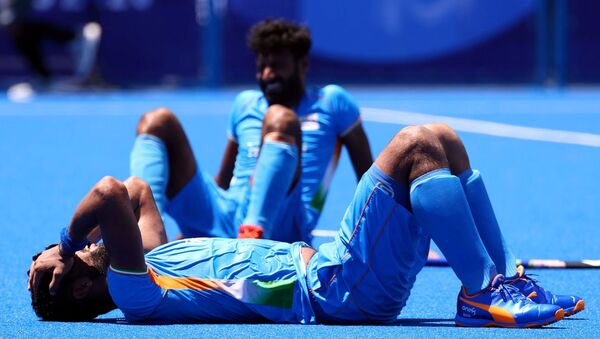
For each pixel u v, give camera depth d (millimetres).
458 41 82812
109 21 83688
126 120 63844
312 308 16281
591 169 42406
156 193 20734
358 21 82062
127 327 16031
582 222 29734
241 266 16359
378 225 15469
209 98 78562
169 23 83688
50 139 54312
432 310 18484
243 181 22719
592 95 79438
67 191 36625
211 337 15164
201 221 22031
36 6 81875
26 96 82312
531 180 39375
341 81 82812
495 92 82000
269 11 82438
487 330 15531
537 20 82688
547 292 16641
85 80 83000
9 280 21406
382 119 61594
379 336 15156
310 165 22656
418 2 82312
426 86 83062
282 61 22984
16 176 40844
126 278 15672
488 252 16469
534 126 59062
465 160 16484
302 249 16750
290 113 20953
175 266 16391
